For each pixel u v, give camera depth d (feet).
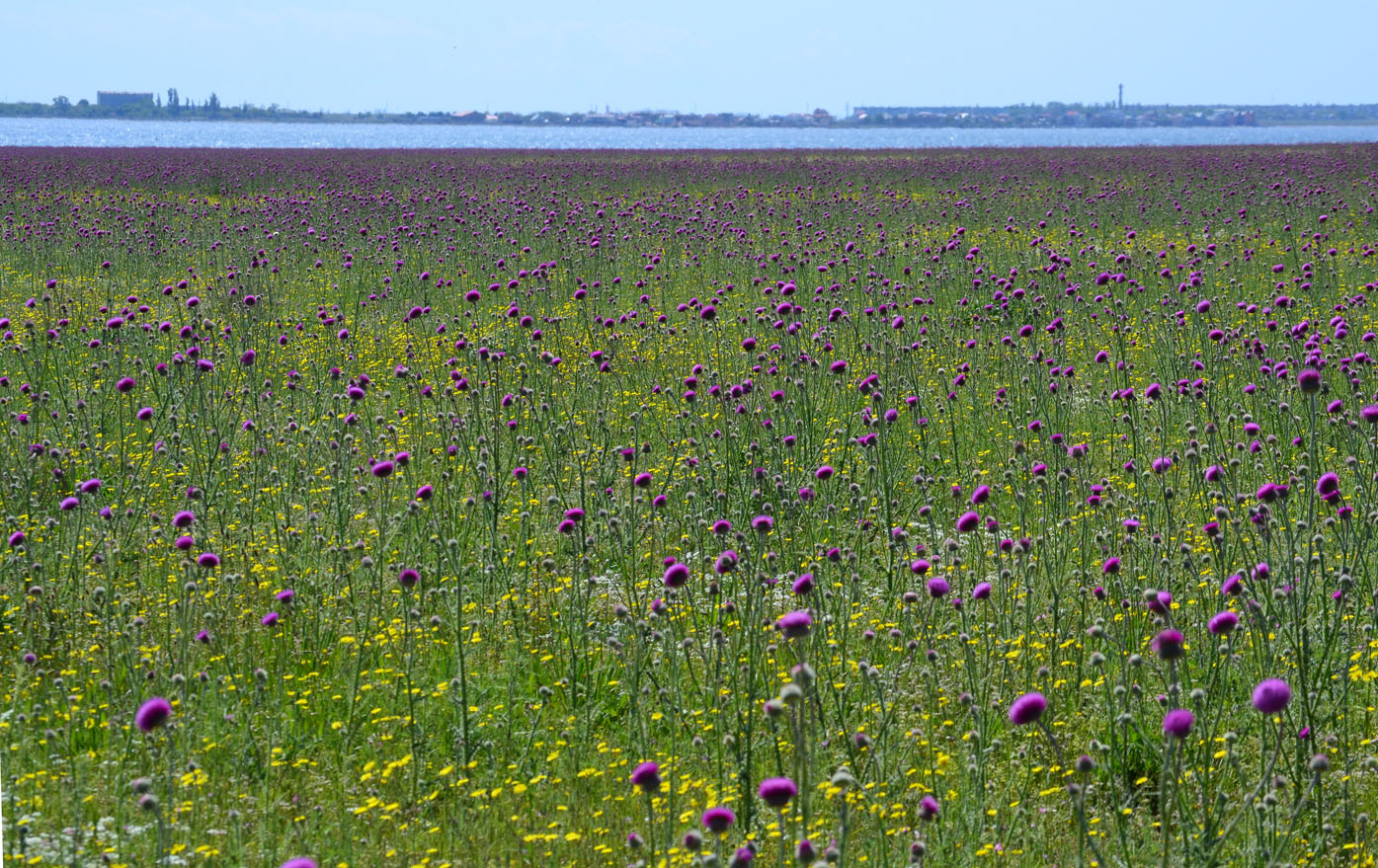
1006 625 23.62
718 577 24.70
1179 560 25.79
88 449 33.42
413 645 22.15
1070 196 107.14
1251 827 17.16
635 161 186.50
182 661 21.06
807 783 14.05
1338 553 25.89
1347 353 42.04
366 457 33.91
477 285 67.41
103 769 18.84
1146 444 35.42
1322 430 33.53
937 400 39.65
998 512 30.30
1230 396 38.52
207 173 155.02
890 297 56.03
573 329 55.83
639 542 28.07
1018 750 19.43
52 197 113.91
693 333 52.54
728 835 17.03
